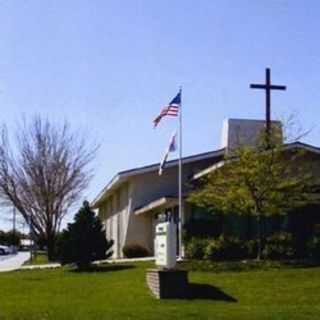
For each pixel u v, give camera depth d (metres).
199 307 17.73
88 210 29.67
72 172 57.88
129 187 38.94
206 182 29.69
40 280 25.94
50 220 54.53
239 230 30.31
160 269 20.28
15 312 17.48
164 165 34.44
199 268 24.34
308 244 27.70
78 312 17.11
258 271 23.36
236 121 35.69
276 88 29.09
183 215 31.92
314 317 16.41
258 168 26.02
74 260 28.67
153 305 18.23
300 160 30.20
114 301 19.42
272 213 26.75
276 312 16.98
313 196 29.03
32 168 55.16
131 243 38.38
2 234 95.06
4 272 31.92
